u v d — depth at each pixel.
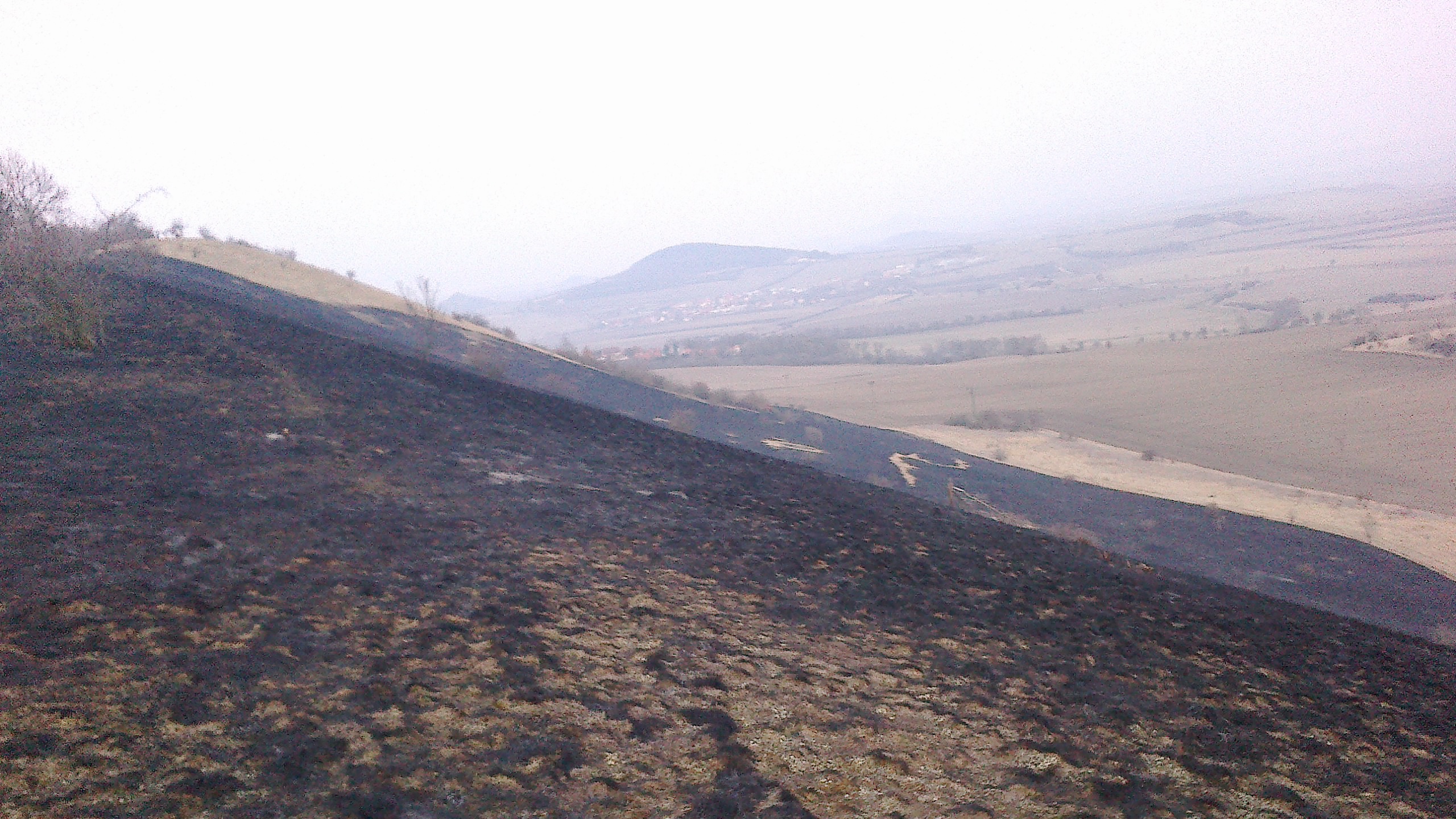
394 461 9.96
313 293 58.16
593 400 62.00
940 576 9.16
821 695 5.38
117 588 5.44
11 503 6.58
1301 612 11.99
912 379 171.75
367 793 3.81
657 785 4.15
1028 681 6.12
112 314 14.90
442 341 59.47
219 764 3.89
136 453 8.48
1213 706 6.15
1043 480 67.38
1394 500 70.06
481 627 5.71
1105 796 4.45
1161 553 46.56
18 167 14.20
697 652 5.82
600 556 7.73
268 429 10.20
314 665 4.92
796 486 14.30
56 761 3.70
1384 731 6.22
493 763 4.16
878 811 4.09
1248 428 103.62
